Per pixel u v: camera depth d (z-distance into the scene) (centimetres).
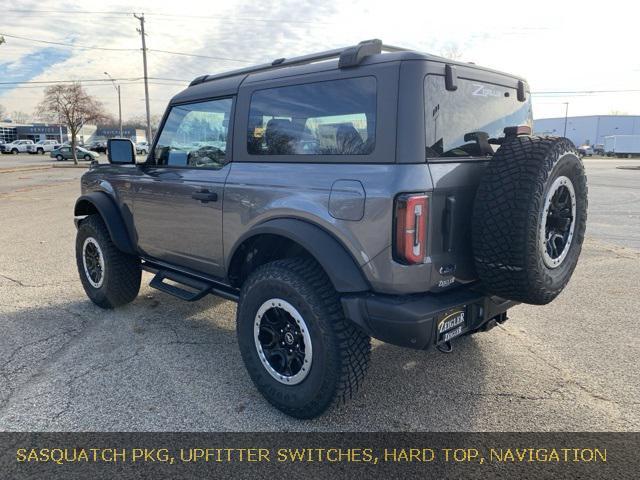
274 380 309
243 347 324
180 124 398
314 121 298
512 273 263
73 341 420
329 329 278
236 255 347
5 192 1688
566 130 9481
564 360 388
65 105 4153
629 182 2273
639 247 821
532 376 362
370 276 266
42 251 766
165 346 411
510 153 268
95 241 481
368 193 261
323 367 281
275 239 337
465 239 283
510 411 316
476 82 307
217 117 364
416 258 256
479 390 342
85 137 7031
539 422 304
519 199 255
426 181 257
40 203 1377
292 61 340
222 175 350
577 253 304
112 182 468
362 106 274
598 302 530
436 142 271
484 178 269
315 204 285
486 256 268
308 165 297
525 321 474
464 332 289
